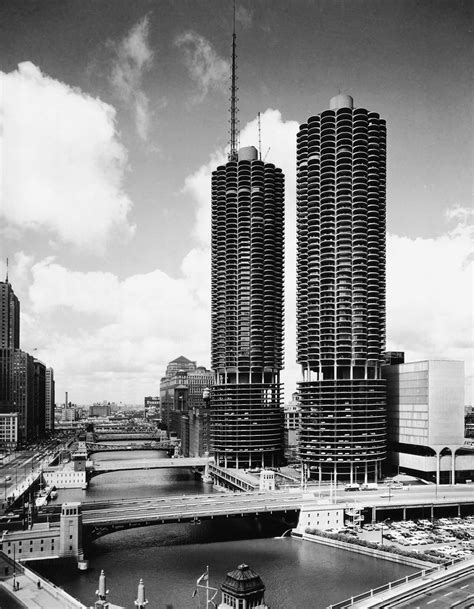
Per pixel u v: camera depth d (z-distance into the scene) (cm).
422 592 16888
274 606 17525
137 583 19688
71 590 18938
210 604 17662
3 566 19988
